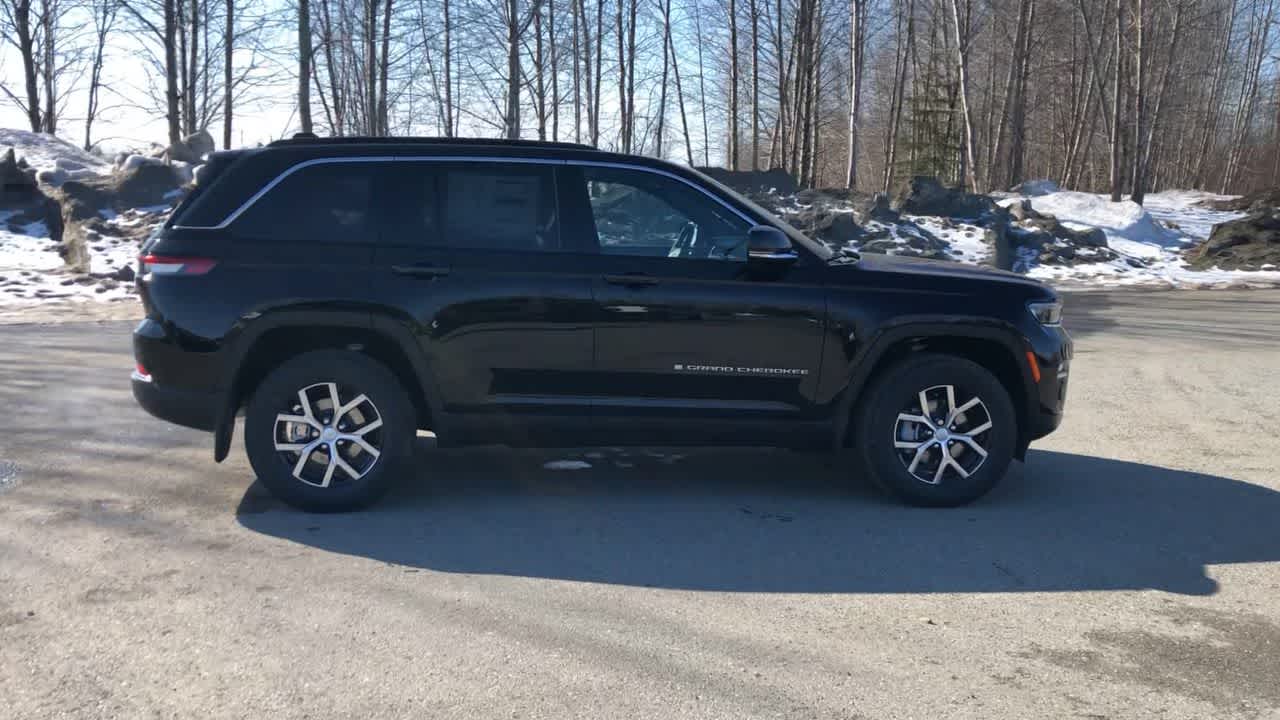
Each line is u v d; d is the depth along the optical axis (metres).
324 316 4.82
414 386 5.07
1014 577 4.18
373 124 26.91
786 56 39.31
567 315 4.91
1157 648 3.48
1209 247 22.50
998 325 5.09
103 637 3.41
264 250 4.87
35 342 10.48
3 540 4.39
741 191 24.66
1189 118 62.00
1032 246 22.34
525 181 5.04
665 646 3.43
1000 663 3.34
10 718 2.85
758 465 6.05
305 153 5.02
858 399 5.20
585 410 5.00
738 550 4.48
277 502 5.07
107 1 26.25
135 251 17.16
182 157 22.02
